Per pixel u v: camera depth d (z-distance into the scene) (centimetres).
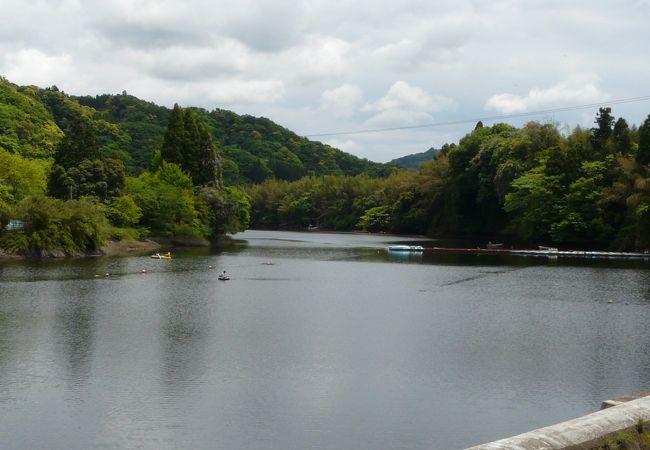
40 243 7294
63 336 3303
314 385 2555
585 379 2655
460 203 13362
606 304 4453
